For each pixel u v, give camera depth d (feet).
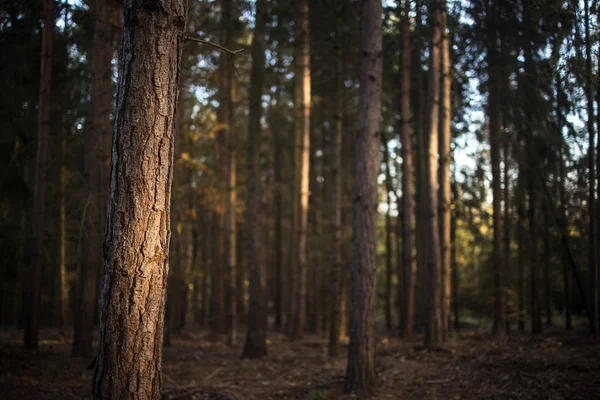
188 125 46.85
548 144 34.86
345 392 24.52
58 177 41.34
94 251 33.32
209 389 26.68
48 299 49.14
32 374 26.35
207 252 73.10
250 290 38.27
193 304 87.10
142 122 11.93
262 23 39.27
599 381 21.71
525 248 41.47
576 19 20.71
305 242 47.88
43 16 31.32
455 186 47.93
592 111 30.17
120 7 32.17
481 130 44.11
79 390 24.25
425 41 38.42
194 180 55.98
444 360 30.17
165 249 12.32
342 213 57.93
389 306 60.13
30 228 37.04
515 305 44.60
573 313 46.60
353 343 24.75
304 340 48.01
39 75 36.63
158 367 12.14
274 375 31.07
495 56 33.12
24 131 36.50
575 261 38.24
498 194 40.45
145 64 12.00
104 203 34.06
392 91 46.78
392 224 72.59
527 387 22.50
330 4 36.86
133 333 11.66
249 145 39.34
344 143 59.21
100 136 33.71
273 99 61.41
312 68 47.75
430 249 34.76
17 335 42.32
